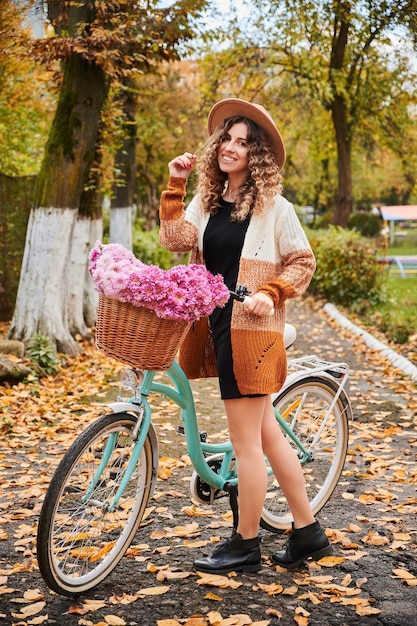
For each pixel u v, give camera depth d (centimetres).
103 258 278
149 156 2500
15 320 848
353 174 3450
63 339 851
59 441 544
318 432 362
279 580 310
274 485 377
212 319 304
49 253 835
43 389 708
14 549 347
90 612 284
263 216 303
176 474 458
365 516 385
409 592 299
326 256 1455
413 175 2059
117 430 299
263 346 296
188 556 334
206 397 688
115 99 1232
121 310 275
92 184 983
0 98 1091
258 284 301
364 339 1030
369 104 1852
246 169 309
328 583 305
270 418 321
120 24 778
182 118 2086
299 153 2930
